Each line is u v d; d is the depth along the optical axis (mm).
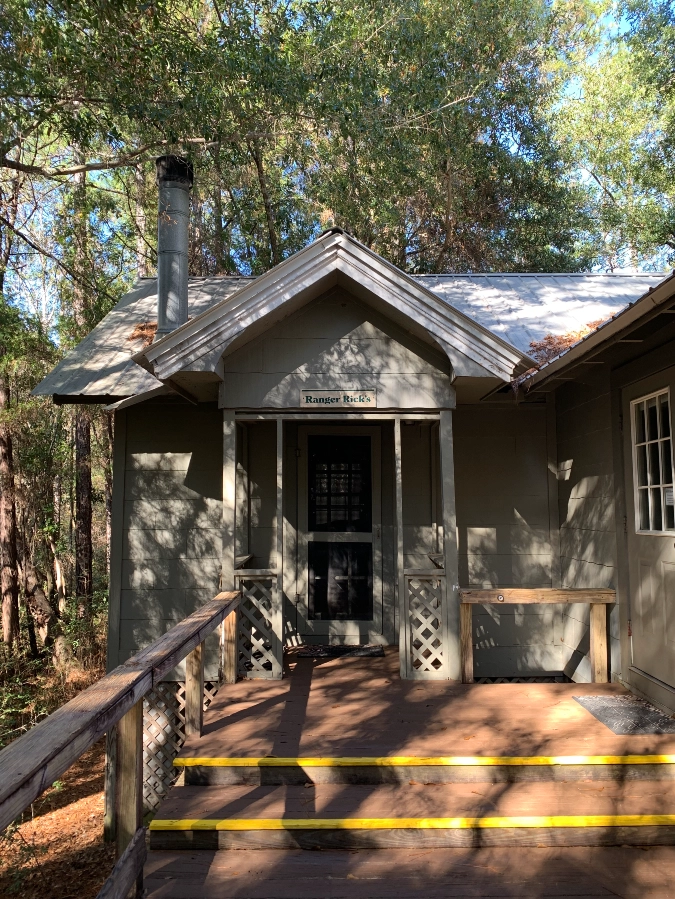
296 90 7375
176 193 6582
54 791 7973
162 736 6145
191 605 6559
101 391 6441
